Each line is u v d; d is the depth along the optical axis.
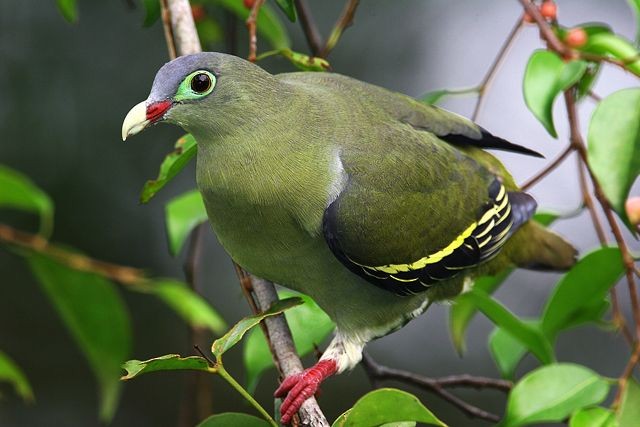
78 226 14.76
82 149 14.88
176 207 9.09
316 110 8.41
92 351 8.95
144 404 14.66
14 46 14.86
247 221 8.27
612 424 7.73
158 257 15.03
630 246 15.30
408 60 15.65
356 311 8.86
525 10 8.60
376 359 15.52
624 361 15.30
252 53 8.73
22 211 14.56
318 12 15.38
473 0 16.08
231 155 8.14
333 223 8.30
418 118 9.09
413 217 8.62
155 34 15.10
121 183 14.99
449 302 9.51
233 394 14.59
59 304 8.84
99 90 14.97
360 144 8.52
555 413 8.06
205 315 8.62
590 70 8.80
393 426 6.71
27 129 14.75
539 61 8.16
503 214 9.20
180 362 6.31
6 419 14.41
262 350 8.62
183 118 8.02
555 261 9.84
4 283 14.81
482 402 15.32
